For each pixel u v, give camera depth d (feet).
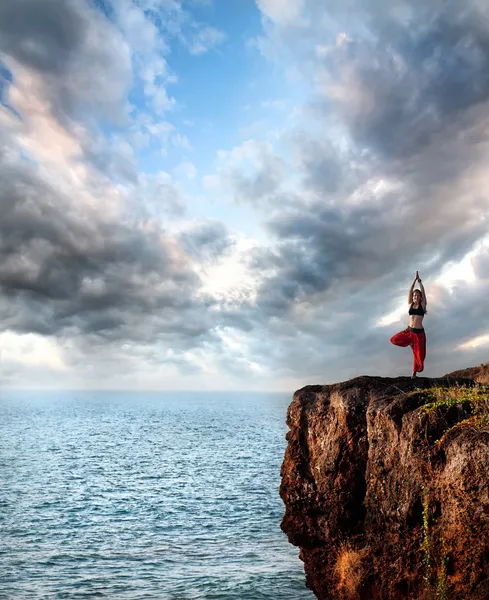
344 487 47.75
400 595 38.73
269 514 156.35
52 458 296.10
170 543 127.13
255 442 388.98
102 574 104.37
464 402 40.01
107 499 178.29
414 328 53.52
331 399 52.60
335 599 47.24
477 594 30.25
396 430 42.37
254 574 103.65
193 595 92.73
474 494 32.14
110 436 451.53
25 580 100.83
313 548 51.39
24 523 145.69
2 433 476.95
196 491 191.83
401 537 40.14
